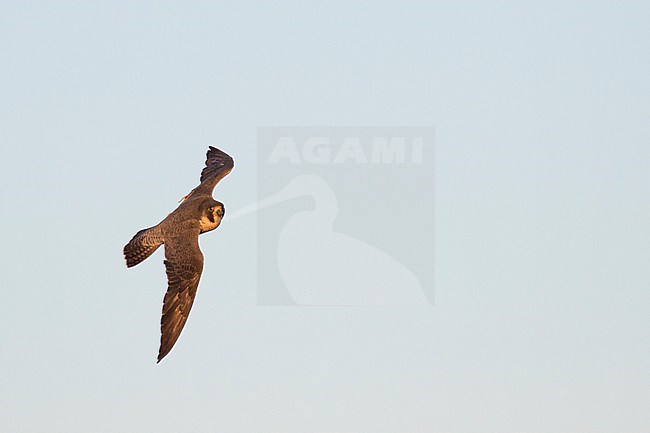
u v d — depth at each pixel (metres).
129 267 19.36
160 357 18.33
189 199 19.92
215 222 19.47
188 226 19.20
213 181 20.59
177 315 18.61
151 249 19.39
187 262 18.81
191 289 18.80
